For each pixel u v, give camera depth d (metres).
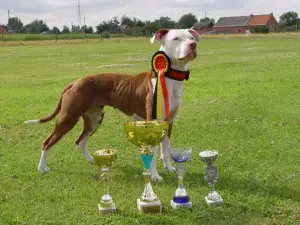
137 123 1.40
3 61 7.84
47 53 9.73
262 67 5.51
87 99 1.68
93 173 1.76
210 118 2.72
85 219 1.33
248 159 1.86
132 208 1.40
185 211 1.36
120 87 1.66
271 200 1.43
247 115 2.74
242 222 1.29
